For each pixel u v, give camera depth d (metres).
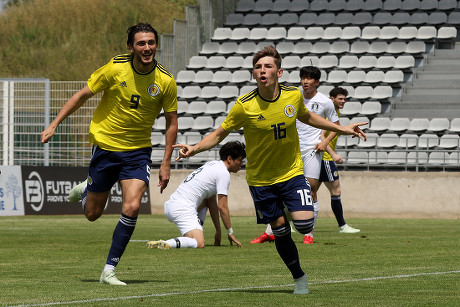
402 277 19.55
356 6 76.00
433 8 73.94
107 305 14.73
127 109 18.34
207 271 21.00
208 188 28.27
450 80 65.06
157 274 20.33
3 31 112.12
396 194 50.88
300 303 15.09
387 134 59.78
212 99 68.19
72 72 105.69
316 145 30.39
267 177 16.80
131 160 18.53
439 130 60.19
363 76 66.25
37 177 51.97
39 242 31.59
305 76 30.05
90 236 35.12
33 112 58.81
